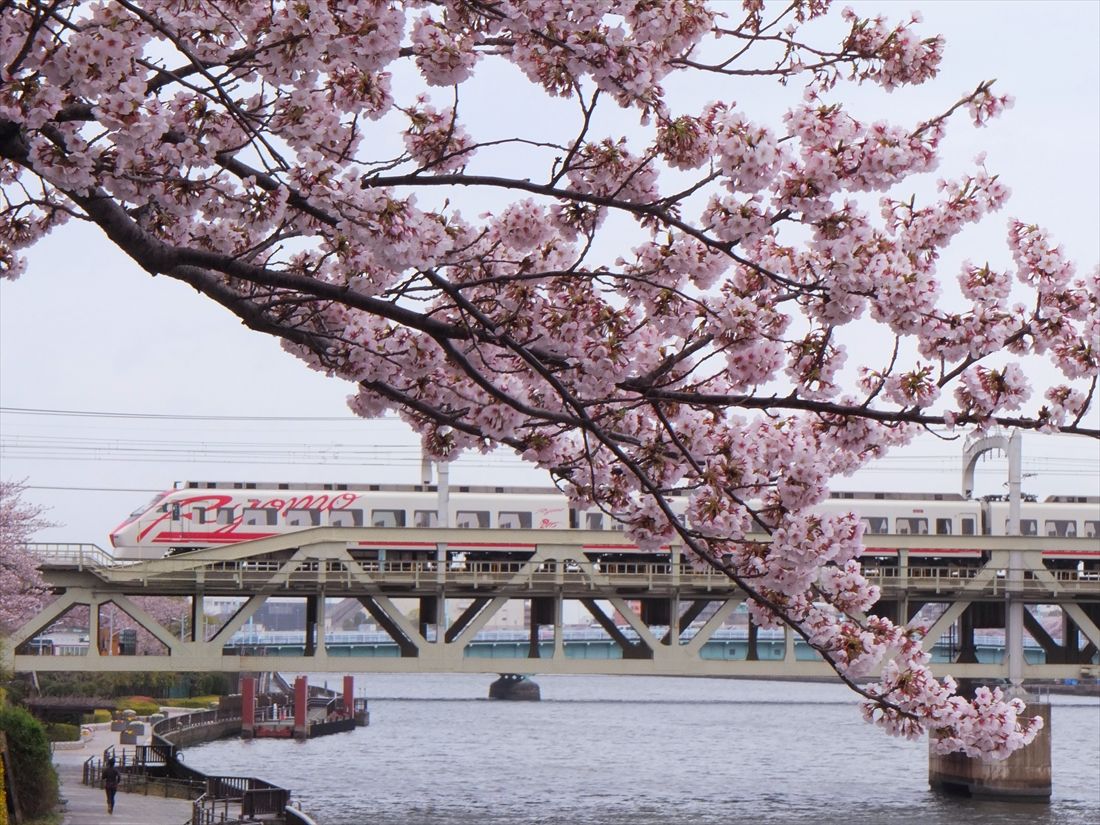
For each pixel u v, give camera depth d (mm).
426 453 16312
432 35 13562
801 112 12703
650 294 13938
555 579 67500
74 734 86500
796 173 12680
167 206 12617
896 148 12547
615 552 68188
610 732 124562
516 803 69438
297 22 12047
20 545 63969
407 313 13086
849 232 12820
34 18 11289
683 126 13055
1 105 11641
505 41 13859
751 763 94562
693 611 73875
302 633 112562
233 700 121812
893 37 13500
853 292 12961
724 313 13320
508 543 67688
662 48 13250
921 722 13688
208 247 15258
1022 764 70500
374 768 86938
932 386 13180
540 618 81375
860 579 14234
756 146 12297
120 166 12172
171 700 136625
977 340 13008
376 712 155250
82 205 12703
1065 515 82938
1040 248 13102
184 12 12742
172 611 131875
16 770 48531
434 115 14891
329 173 12258
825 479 13945
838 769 90125
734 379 13828
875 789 77125
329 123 12805
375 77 13289
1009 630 74125
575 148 13281
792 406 13203
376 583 67500
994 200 13438
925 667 13820
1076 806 69500
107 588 65062
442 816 64062
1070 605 74500
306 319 14906
